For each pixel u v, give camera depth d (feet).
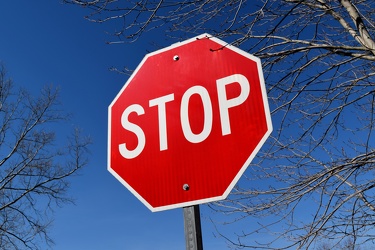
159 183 5.97
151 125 6.44
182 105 6.34
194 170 5.81
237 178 5.50
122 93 7.01
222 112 6.01
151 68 6.95
